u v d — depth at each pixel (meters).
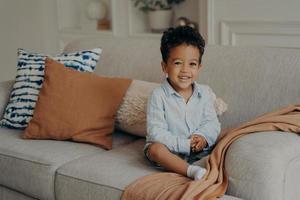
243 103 2.04
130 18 4.04
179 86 1.86
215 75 2.13
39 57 2.48
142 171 1.77
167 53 1.85
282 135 1.65
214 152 1.67
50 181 1.91
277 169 1.49
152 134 1.85
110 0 4.27
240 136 1.67
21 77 2.43
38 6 4.55
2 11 4.59
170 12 3.93
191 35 1.83
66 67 2.31
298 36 3.10
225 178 1.58
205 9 3.52
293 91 1.94
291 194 1.55
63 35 4.51
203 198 1.49
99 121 2.18
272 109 1.96
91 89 2.23
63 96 2.21
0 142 2.17
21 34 4.63
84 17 4.57
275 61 2.03
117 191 1.67
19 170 2.01
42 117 2.20
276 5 3.12
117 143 2.22
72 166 1.87
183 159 1.83
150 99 1.94
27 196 2.05
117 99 2.22
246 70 2.07
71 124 2.16
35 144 2.13
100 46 2.62
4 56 4.66
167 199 1.52
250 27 3.27
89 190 1.76
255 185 1.50
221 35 3.41
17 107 2.37
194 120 1.91
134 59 2.45
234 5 3.30
